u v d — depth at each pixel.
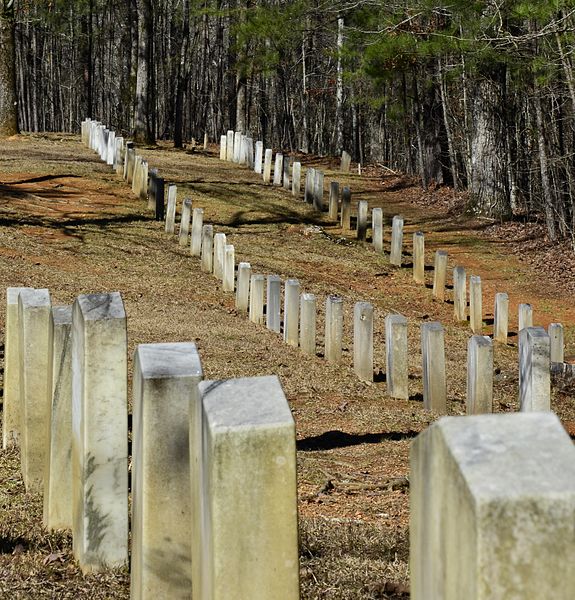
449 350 16.06
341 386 12.38
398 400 11.86
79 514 4.96
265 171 32.12
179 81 44.31
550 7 18.98
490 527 1.69
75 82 74.06
